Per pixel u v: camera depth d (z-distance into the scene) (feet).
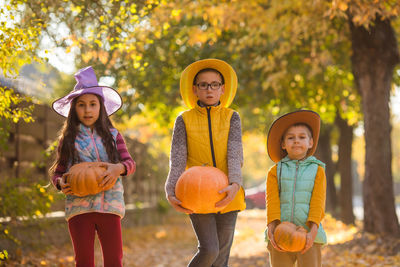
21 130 26.68
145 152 51.55
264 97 44.01
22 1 17.78
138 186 49.08
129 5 21.07
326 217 49.98
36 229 25.36
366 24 24.31
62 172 13.35
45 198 22.98
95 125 13.66
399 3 22.36
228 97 15.02
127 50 22.00
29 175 24.98
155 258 28.12
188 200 12.53
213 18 30.63
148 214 51.78
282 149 14.47
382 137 29.45
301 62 40.65
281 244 12.12
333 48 39.01
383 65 29.48
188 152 14.02
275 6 32.42
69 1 20.24
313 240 12.17
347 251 26.48
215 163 13.76
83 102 13.50
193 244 35.68
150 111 50.42
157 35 24.32
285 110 52.60
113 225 12.88
